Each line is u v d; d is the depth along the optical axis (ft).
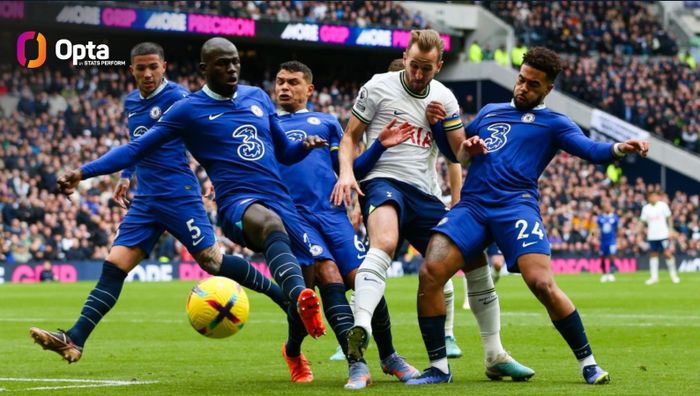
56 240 103.45
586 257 128.36
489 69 148.66
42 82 122.52
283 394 25.31
